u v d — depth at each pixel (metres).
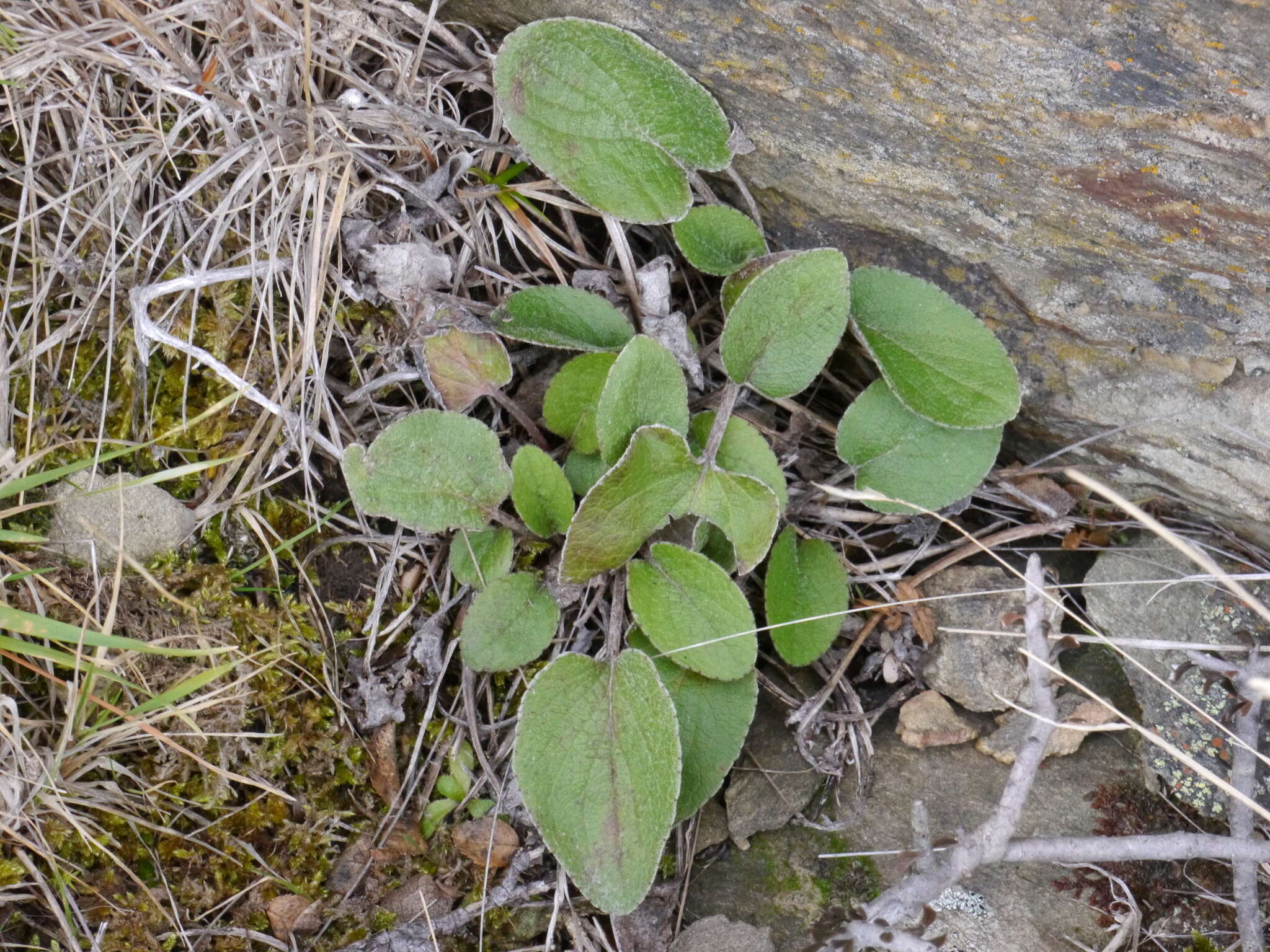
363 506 0.42
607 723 0.42
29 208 0.41
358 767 0.42
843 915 0.42
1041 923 0.42
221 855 0.41
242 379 0.42
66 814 0.39
